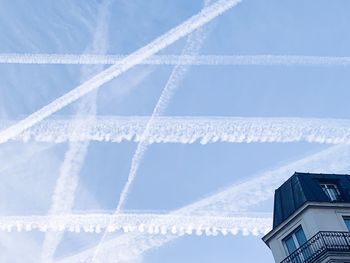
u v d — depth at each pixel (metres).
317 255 32.16
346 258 31.81
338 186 39.12
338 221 34.97
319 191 37.62
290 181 40.31
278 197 40.34
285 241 36.41
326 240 32.91
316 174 40.19
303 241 35.03
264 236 37.75
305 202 35.75
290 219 36.31
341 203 36.00
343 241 32.81
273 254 36.69
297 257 33.75
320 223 34.59
